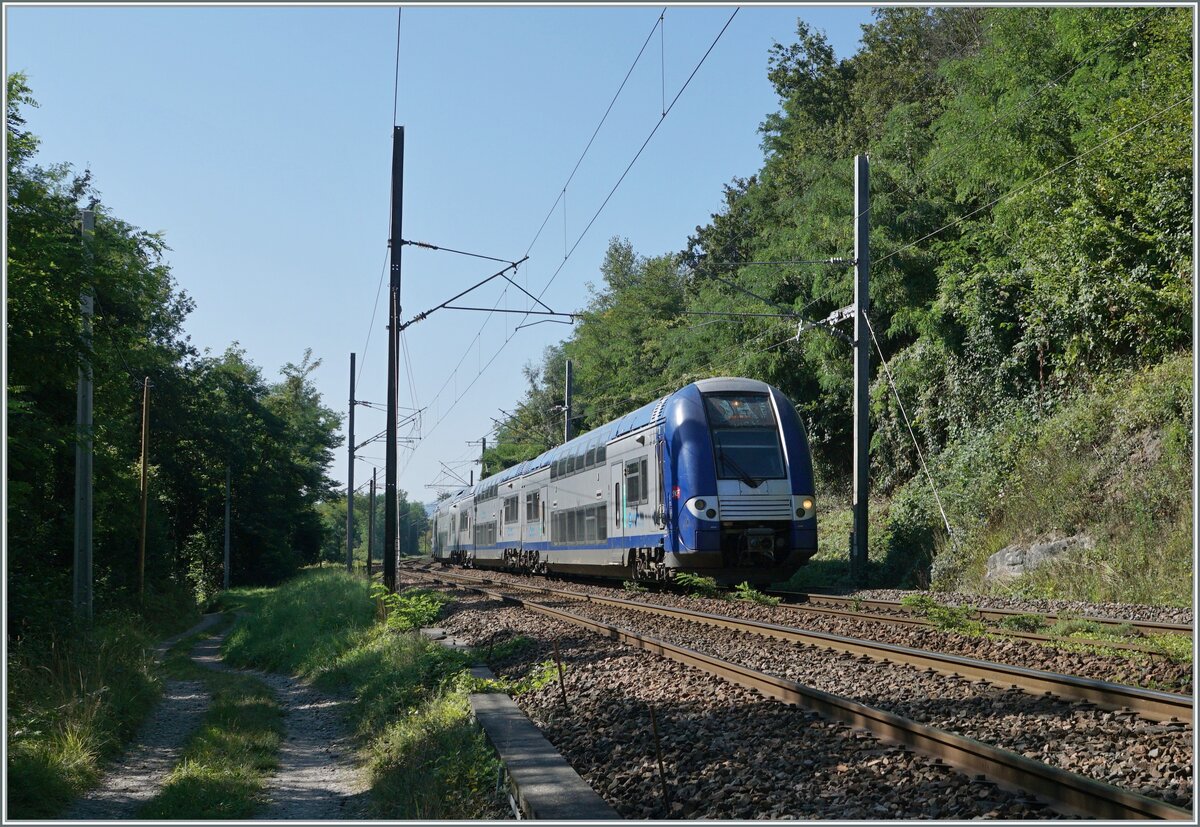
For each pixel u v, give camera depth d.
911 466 28.23
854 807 5.52
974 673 8.98
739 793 6.04
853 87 48.62
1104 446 19.78
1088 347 21.75
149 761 10.64
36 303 13.73
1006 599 17.17
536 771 6.76
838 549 27.42
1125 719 6.95
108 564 32.81
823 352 31.09
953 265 27.20
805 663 10.70
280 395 74.50
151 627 29.67
